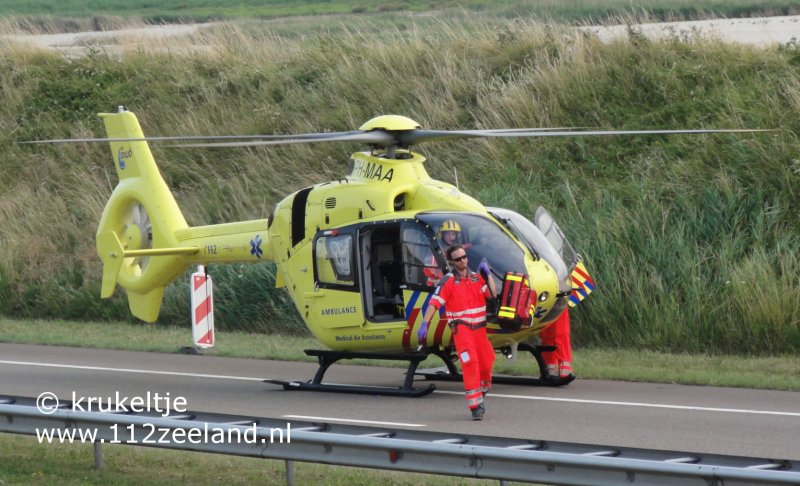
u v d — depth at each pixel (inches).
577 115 3260.3
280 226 1972.2
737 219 2610.7
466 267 1615.4
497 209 1873.8
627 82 3304.6
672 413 1651.1
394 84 3686.0
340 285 1849.2
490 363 1627.7
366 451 1147.3
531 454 1051.9
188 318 2992.1
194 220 3442.4
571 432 1503.4
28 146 4005.9
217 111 3887.8
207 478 1301.7
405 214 1792.6
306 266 1911.9
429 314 1596.9
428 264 1742.1
